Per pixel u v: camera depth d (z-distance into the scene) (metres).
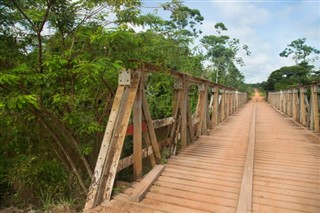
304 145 5.00
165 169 3.49
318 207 2.40
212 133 6.37
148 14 3.38
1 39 2.35
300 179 3.11
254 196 2.64
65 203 2.81
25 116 2.84
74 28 2.55
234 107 13.02
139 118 3.09
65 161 3.46
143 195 2.65
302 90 7.86
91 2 2.42
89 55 2.56
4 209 3.05
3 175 3.26
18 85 2.35
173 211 2.34
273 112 12.80
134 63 2.82
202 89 6.00
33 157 3.33
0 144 3.31
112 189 2.64
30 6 2.48
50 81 2.47
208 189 2.84
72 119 2.66
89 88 2.98
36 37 2.54
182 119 4.63
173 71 3.99
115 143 2.69
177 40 4.39
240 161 3.88
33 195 3.20
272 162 3.82
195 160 3.93
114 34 2.31
